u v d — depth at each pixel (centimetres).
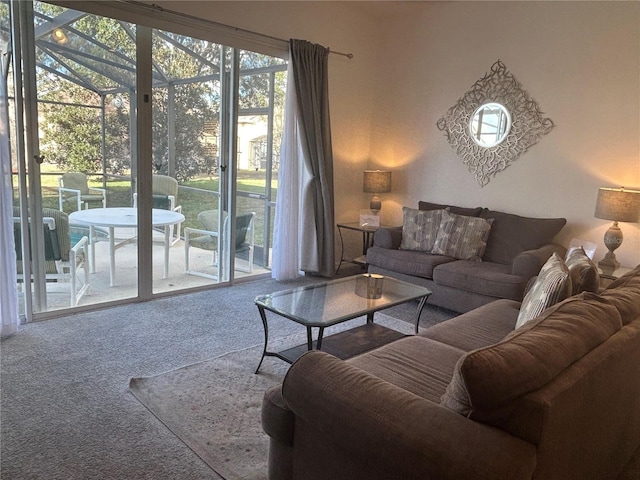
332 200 484
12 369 267
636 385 191
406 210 461
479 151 459
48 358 282
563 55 401
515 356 129
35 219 332
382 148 535
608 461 179
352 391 142
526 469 114
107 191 363
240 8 400
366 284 329
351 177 533
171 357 291
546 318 160
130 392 248
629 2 366
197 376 268
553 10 403
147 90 368
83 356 287
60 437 208
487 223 423
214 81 410
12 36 305
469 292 375
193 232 423
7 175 300
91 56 339
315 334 337
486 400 122
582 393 137
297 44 434
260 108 448
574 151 404
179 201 407
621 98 376
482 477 112
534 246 400
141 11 346
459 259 419
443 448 119
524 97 426
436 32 477
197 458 199
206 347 308
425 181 504
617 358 157
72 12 326
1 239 300
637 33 364
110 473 187
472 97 458
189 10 370
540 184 425
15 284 312
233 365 283
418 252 436
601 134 388
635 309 187
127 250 382
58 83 328
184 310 375
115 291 383
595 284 234
